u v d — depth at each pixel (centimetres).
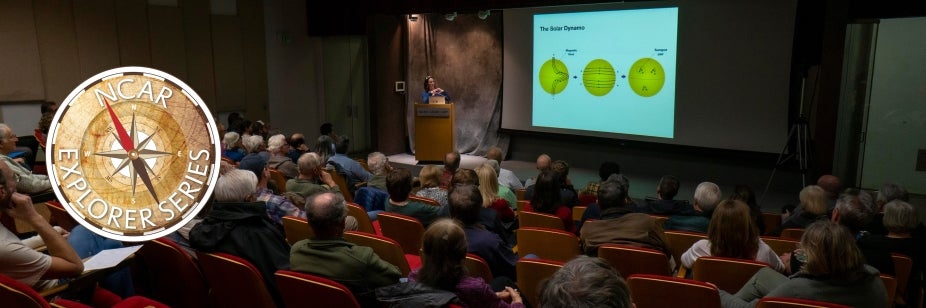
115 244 277
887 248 347
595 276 115
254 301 254
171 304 296
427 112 1010
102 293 264
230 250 257
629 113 916
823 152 680
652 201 446
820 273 233
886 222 359
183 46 999
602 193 388
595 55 933
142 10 947
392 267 248
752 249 297
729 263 279
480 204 316
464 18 1072
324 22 1119
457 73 1098
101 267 235
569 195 509
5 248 202
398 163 1045
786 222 432
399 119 1124
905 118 793
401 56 1109
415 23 1109
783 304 217
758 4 775
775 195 795
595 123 954
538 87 1005
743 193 443
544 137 1027
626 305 115
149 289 306
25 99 853
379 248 302
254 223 265
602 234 338
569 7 947
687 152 873
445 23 1095
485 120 1085
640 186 855
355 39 1172
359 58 1181
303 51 1157
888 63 787
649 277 247
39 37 856
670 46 860
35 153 779
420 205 407
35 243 257
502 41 1034
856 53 753
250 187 271
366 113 1215
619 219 344
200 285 279
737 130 821
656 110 890
